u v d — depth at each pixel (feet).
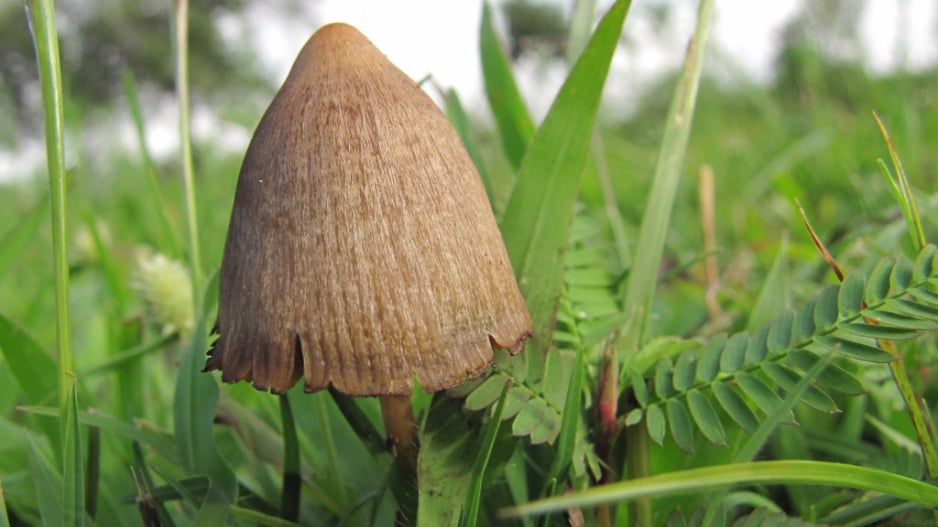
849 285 0.29
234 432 0.39
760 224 0.76
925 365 0.38
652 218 0.39
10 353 0.40
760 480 0.24
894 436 0.36
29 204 1.16
